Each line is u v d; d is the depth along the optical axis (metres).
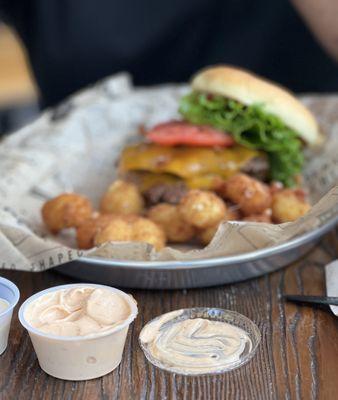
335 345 0.38
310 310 0.42
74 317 0.36
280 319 0.41
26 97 1.16
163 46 0.89
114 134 0.72
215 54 0.90
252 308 0.42
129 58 0.89
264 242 0.44
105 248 0.43
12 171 0.62
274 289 0.45
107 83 0.77
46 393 0.34
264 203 0.52
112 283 0.44
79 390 0.34
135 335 0.39
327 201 0.41
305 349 0.37
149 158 0.58
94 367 0.34
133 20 0.87
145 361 0.36
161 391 0.34
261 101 0.59
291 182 0.62
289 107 0.60
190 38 0.89
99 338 0.34
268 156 0.62
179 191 0.56
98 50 0.88
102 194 0.63
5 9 0.89
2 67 1.15
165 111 0.75
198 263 0.42
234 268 0.43
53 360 0.34
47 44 0.88
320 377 0.35
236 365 0.35
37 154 0.66
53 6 0.86
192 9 0.87
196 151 0.59
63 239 0.53
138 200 0.56
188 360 0.35
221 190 0.55
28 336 0.39
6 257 0.44
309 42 0.88
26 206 0.58
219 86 0.59
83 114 0.73
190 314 0.40
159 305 0.42
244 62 0.90
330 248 0.51
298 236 0.45
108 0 0.86
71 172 0.65
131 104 0.75
